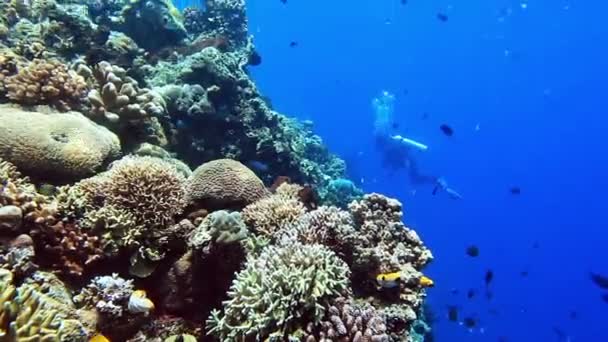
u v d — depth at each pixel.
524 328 39.34
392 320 4.21
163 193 4.66
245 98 9.04
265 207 5.18
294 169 9.39
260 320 3.52
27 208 4.08
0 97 5.65
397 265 4.58
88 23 7.87
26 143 4.79
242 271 4.02
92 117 6.05
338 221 4.60
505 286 45.47
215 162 5.41
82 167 4.98
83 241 4.20
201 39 10.89
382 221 5.20
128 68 7.93
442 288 29.14
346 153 36.12
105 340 3.35
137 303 3.79
